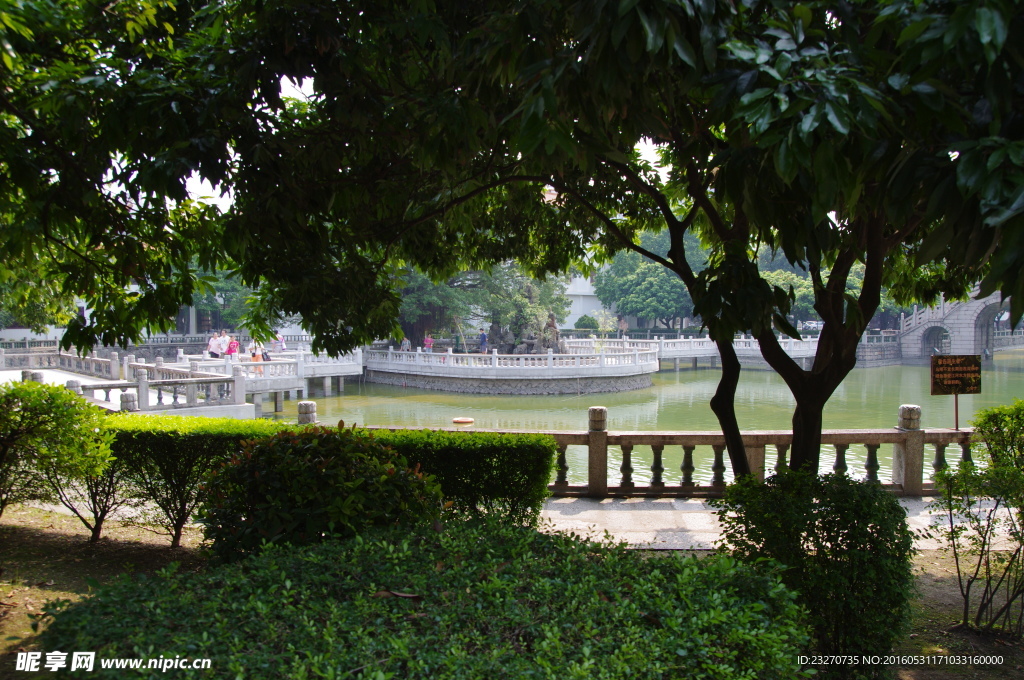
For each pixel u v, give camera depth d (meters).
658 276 54.53
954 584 6.16
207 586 2.82
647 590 2.76
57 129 4.30
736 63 2.85
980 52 2.15
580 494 8.87
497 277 40.34
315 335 5.25
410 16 3.81
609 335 57.16
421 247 6.44
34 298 8.68
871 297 4.83
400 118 4.42
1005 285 2.10
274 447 4.45
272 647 2.28
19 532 7.50
